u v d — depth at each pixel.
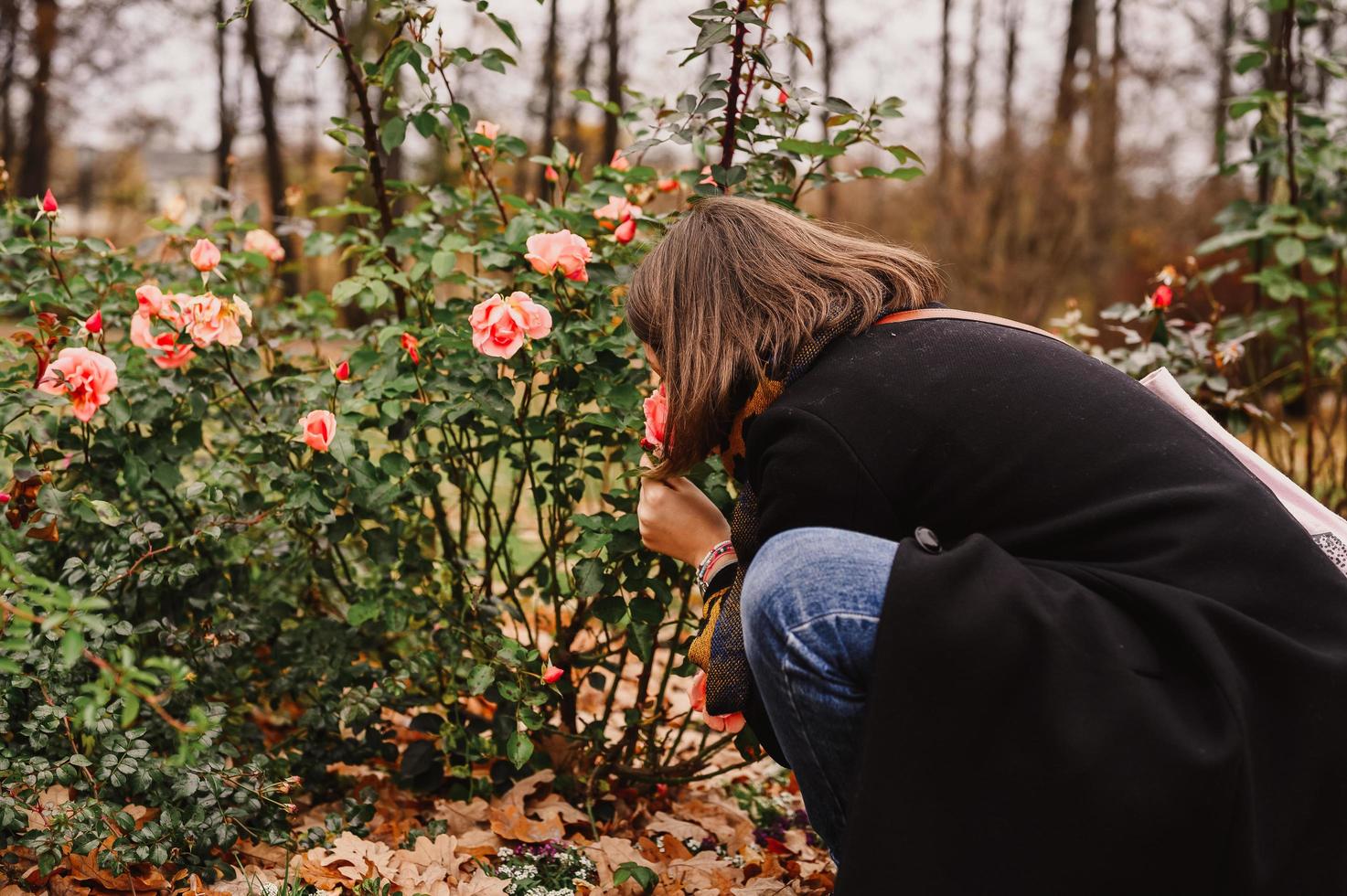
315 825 1.98
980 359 1.37
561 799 2.08
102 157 24.08
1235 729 1.09
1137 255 12.23
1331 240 3.09
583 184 2.30
